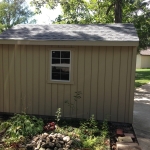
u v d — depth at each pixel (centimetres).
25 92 643
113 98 580
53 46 600
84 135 468
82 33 631
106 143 439
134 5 1522
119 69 567
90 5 1549
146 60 3231
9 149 399
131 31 627
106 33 616
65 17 1636
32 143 418
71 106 611
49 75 616
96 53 578
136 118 644
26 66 632
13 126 476
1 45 641
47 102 629
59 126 547
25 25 796
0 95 665
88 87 594
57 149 402
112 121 587
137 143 453
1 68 653
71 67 597
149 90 1202
